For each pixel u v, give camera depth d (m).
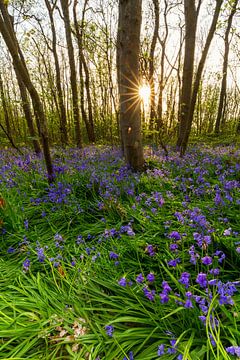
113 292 2.67
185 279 2.07
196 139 15.82
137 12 5.61
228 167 6.64
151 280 2.25
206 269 2.73
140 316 2.34
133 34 5.72
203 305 1.94
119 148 11.23
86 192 5.36
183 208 4.22
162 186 5.35
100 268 2.96
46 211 4.74
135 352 2.00
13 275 3.05
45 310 2.42
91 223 4.25
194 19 8.91
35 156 9.78
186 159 7.66
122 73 6.03
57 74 15.19
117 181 5.48
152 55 15.73
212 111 25.52
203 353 1.88
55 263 2.96
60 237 3.48
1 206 4.27
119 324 2.25
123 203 4.66
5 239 3.96
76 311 2.41
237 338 1.94
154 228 3.63
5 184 6.08
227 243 3.00
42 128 5.46
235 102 27.98
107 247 3.42
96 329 2.24
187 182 5.46
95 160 8.22
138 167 6.49
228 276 2.72
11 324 2.25
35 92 5.09
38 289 2.66
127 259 3.10
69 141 14.91
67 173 6.38
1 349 2.07
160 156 8.24
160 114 10.81
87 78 16.81
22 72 4.80
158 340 2.10
